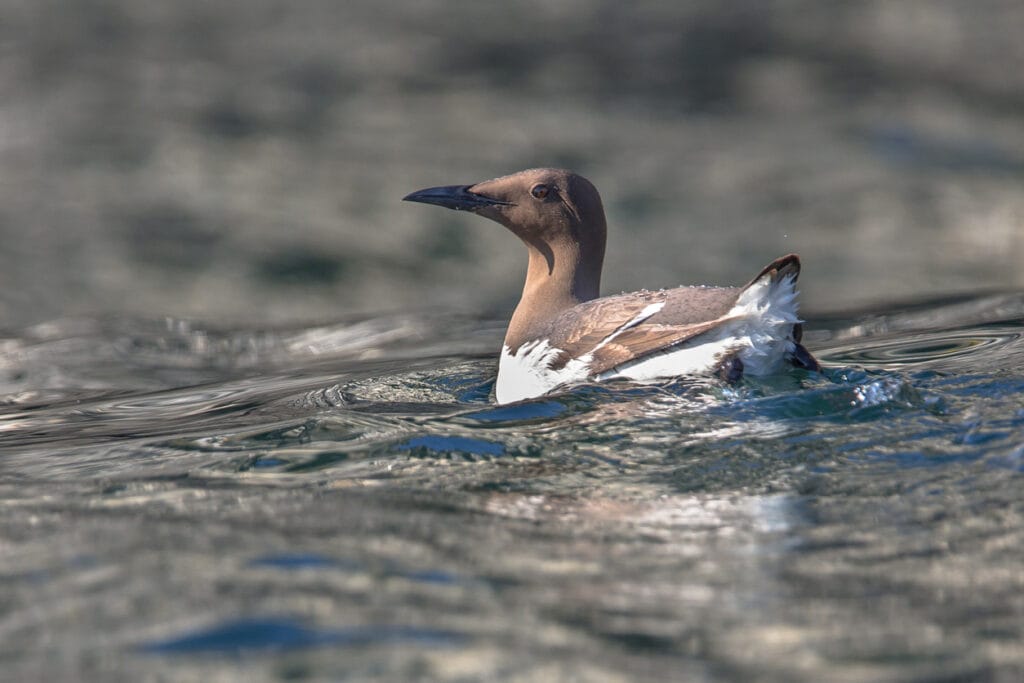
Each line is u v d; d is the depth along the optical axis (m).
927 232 21.28
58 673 4.87
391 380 11.90
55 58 29.17
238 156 24.09
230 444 9.04
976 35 33.66
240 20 33.16
